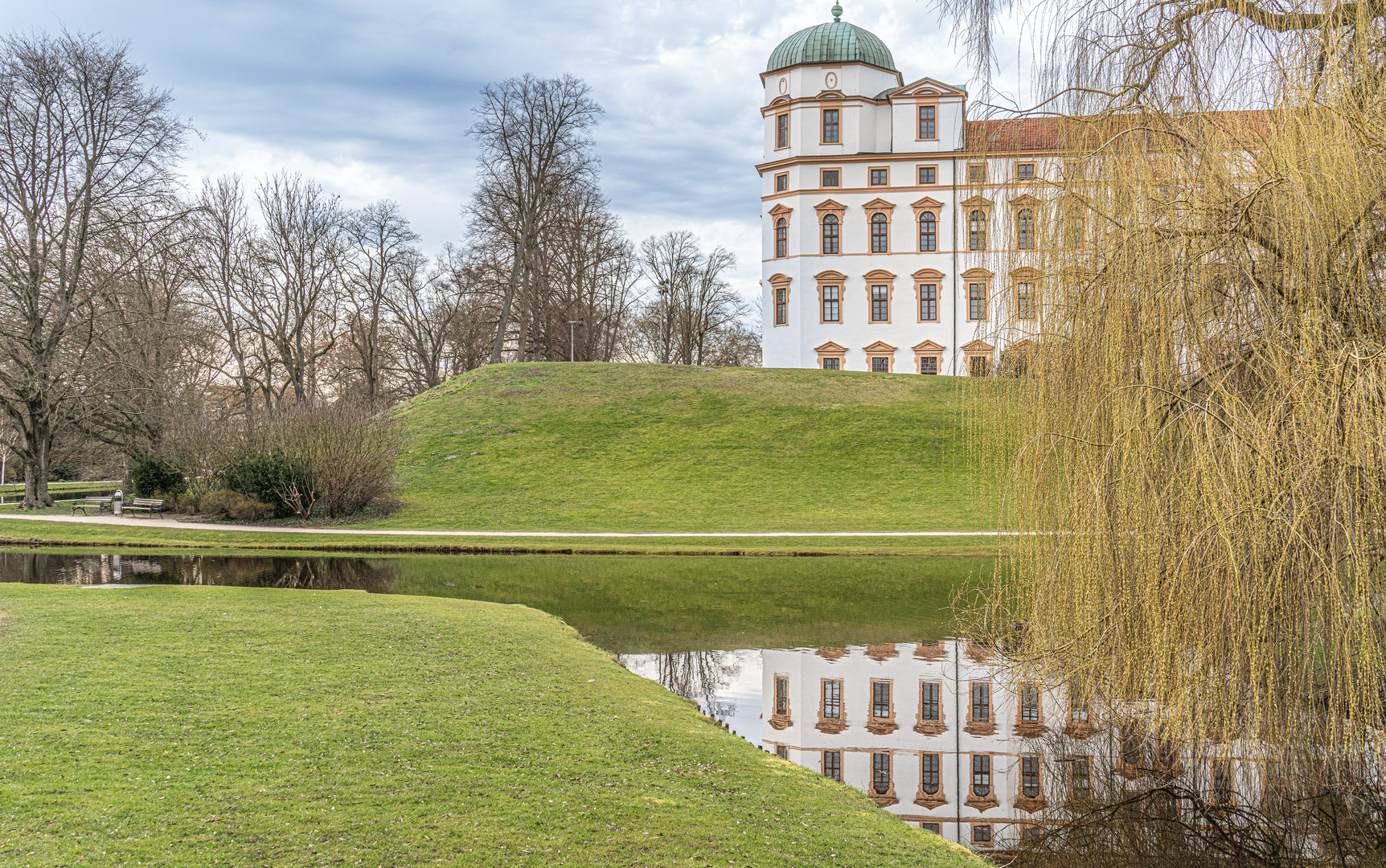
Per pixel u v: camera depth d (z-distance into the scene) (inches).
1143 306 335.6
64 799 246.8
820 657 546.3
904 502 1428.4
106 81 1362.0
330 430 1357.0
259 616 539.2
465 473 1656.0
